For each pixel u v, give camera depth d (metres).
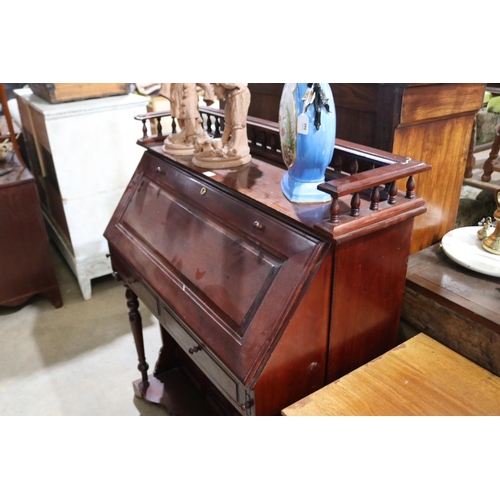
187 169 1.76
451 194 1.84
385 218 1.22
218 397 2.21
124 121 2.96
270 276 1.26
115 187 3.07
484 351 1.50
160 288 1.60
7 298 2.97
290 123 1.31
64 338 2.85
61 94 2.79
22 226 2.87
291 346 1.22
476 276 1.67
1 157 2.99
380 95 1.50
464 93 1.60
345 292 1.27
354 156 1.41
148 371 2.55
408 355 1.48
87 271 3.16
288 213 1.28
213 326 1.34
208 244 1.50
